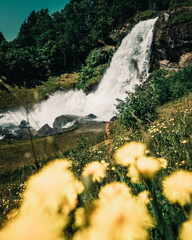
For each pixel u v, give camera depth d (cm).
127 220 27
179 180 42
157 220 50
